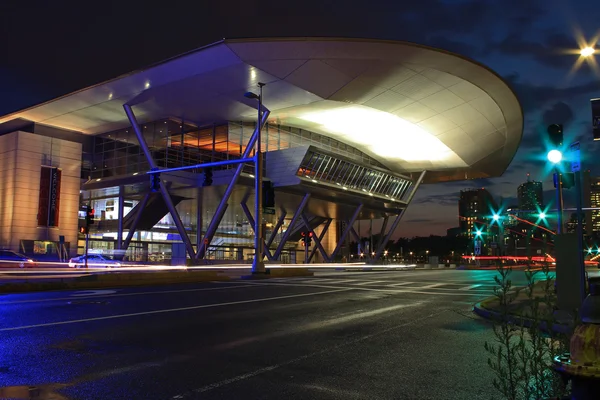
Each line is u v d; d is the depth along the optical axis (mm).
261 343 8688
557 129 12156
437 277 35312
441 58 37469
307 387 5914
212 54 35750
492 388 5918
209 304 14656
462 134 53156
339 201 65250
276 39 33906
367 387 5941
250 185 50781
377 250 77062
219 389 5773
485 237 80125
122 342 8594
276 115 50406
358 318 12070
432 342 8938
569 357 2512
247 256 82250
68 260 47750
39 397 5344
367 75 39250
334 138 63188
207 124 52281
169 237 68188
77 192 50438
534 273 3885
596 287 2469
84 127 52031
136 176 49188
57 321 10852
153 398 5395
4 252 39312
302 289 20922
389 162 72062
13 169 46625
